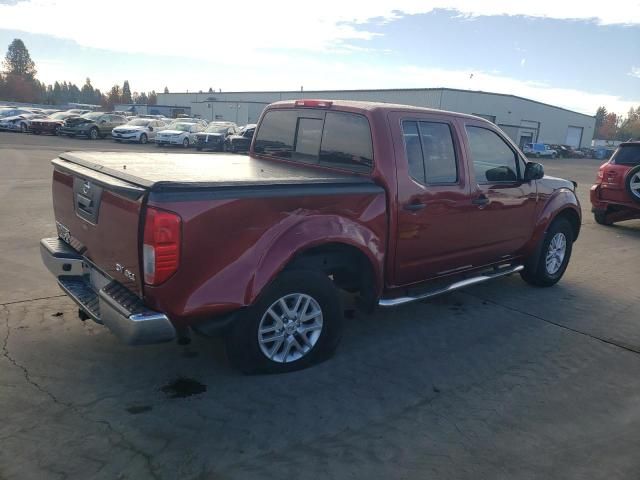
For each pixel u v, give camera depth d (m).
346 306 5.41
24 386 3.53
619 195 10.50
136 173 3.42
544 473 2.95
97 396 3.47
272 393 3.62
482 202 4.96
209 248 3.23
